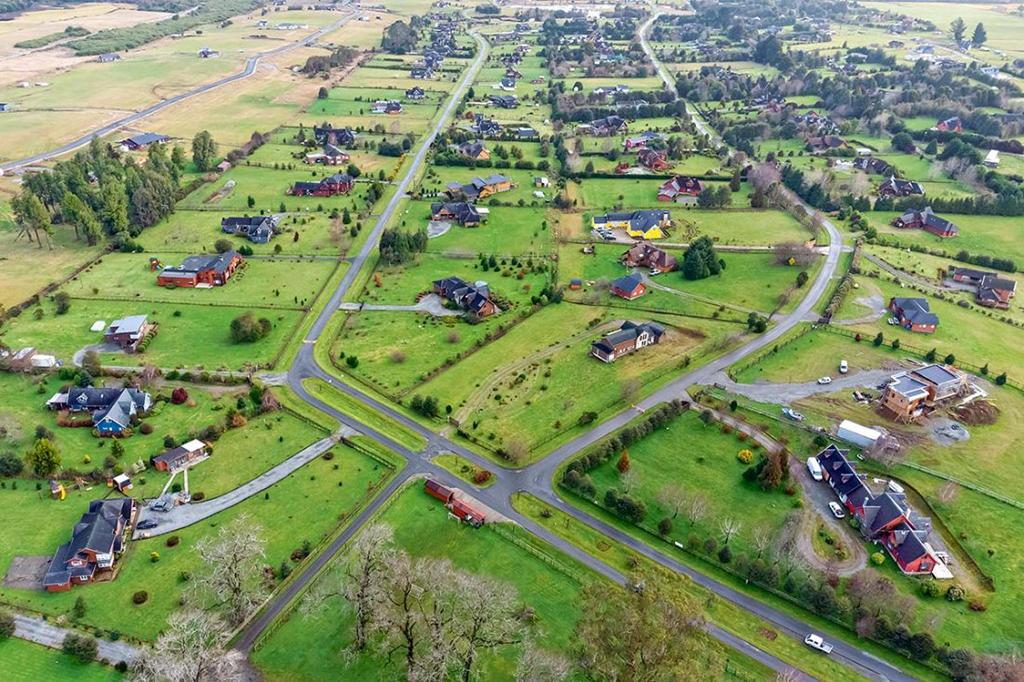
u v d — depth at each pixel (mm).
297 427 118438
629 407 124750
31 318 149375
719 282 172250
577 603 86125
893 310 157125
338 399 125688
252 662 78812
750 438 117625
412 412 122562
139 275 170500
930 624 84000
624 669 63156
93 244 186000
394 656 80500
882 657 81375
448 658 72812
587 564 92688
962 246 194125
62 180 196375
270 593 87562
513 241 192750
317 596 84000
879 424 120812
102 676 76438
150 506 100125
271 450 112812
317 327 149125
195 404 122938
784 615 86500
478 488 105250
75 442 112812
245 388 128000
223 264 166875
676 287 169875
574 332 148750
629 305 160750
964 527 99562
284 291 164125
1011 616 86188
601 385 130500
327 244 189000
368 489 104562
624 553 94812
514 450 110062
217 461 110000
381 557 78875
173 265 173375
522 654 77062
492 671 78938
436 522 98625
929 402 124500
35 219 179250
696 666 64312
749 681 77688
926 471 109938
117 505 96812
